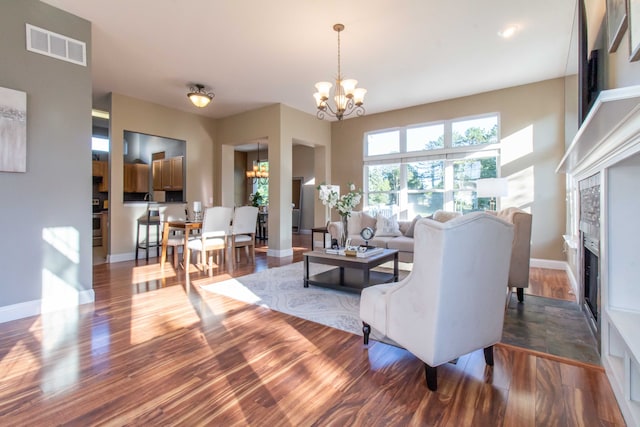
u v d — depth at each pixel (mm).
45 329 2619
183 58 4188
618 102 1251
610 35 1956
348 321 2816
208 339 2447
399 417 1569
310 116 6746
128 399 1707
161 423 1523
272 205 6141
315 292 3676
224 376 1936
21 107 2861
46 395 1738
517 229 3176
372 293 2266
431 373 1784
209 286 3908
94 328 2643
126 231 5586
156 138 6188
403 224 5578
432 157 6055
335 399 1714
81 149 3279
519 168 5180
